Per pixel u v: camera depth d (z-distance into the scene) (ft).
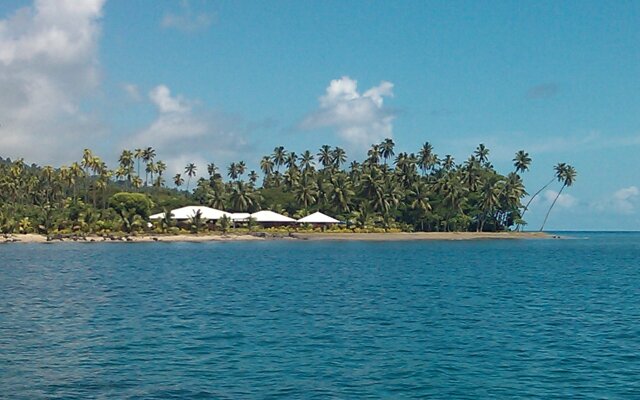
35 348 94.22
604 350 95.14
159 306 141.59
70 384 74.38
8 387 73.05
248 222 571.69
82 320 121.08
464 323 120.37
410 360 87.71
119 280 203.72
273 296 162.61
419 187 629.92
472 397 70.28
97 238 483.51
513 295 169.48
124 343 98.37
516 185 652.07
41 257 318.86
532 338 104.78
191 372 80.07
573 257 375.86
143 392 71.20
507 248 483.92
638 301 157.58
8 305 142.61
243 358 88.22
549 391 72.74
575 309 141.59
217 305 143.74
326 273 237.04
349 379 77.20
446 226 654.94
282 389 72.64
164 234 519.60
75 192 636.07
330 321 121.49
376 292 174.09
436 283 202.49
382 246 474.49
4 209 533.55
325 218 586.86
